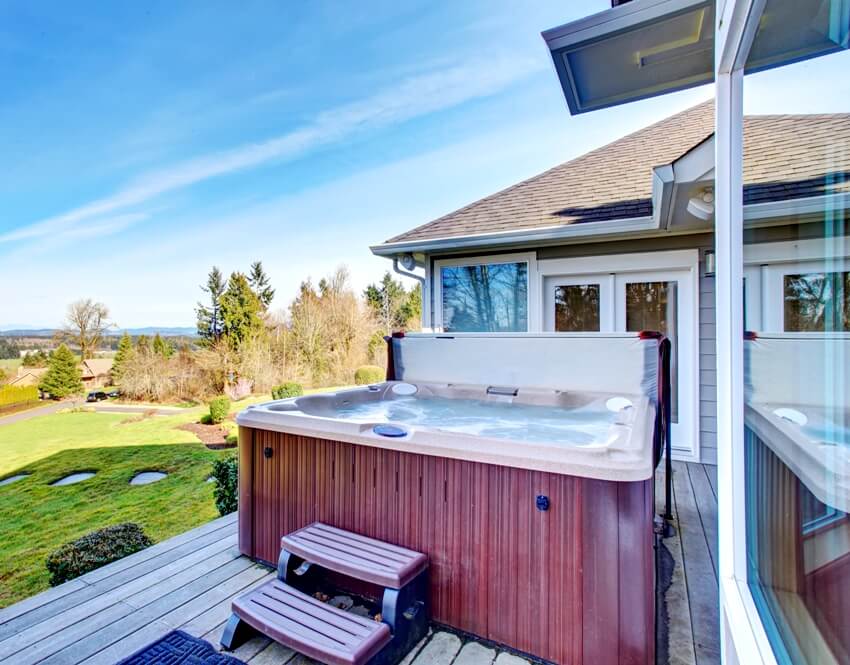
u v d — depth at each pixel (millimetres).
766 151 2078
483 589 1805
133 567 2438
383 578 1729
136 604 2092
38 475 6508
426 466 1949
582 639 1604
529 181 6332
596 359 3143
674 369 4504
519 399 3328
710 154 2857
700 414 4309
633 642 1523
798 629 1162
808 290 1353
